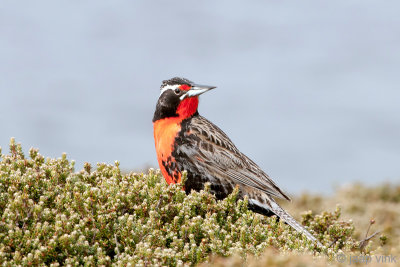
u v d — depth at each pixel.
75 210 6.84
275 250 6.71
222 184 8.73
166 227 6.88
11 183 6.99
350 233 8.27
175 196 7.32
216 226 6.85
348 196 13.22
